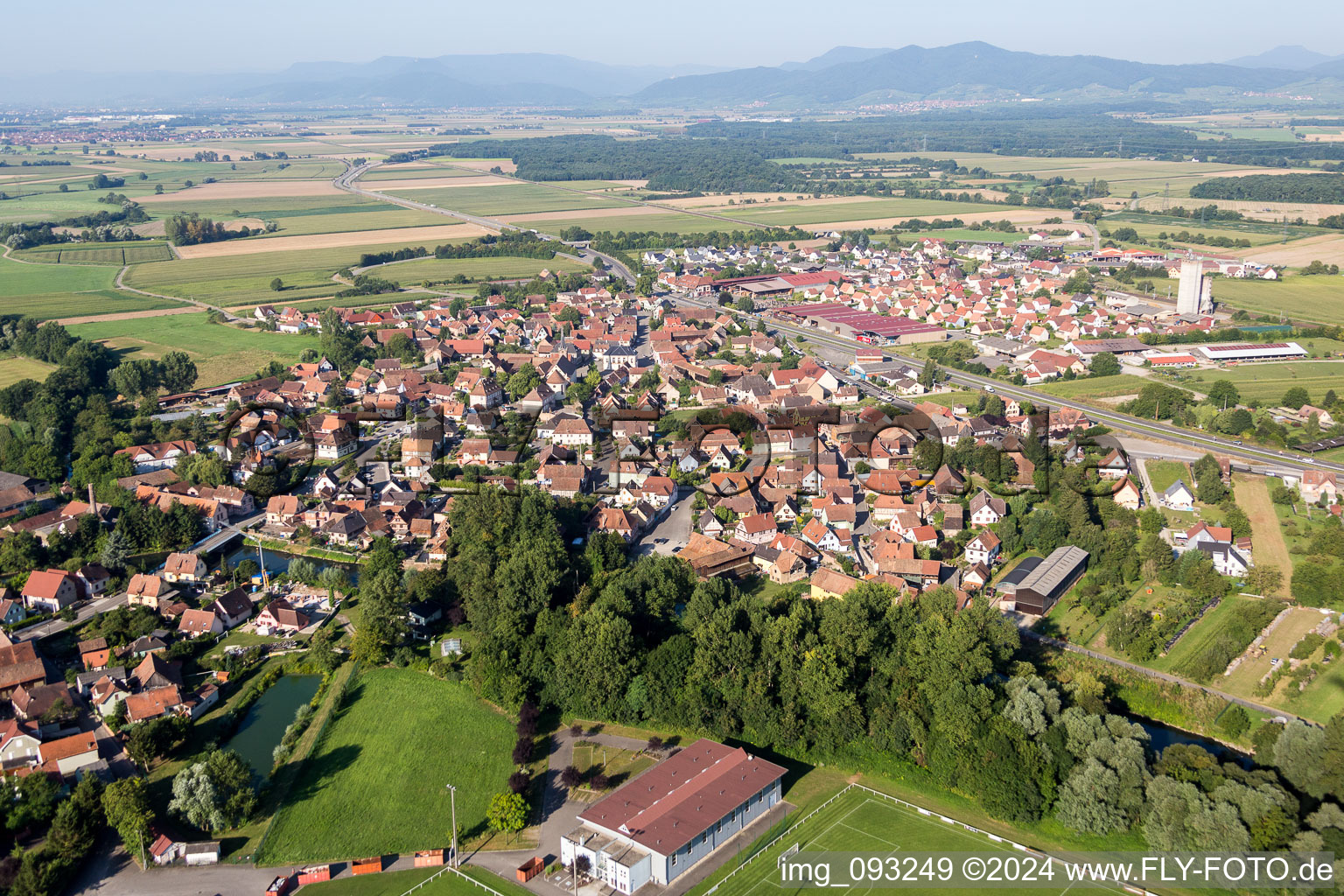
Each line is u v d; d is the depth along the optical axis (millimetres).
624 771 159375
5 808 146125
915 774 157750
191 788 148125
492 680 178375
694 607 184500
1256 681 181875
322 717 175500
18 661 183000
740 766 152750
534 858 140375
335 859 141500
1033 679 162750
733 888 133750
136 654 192125
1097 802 144250
